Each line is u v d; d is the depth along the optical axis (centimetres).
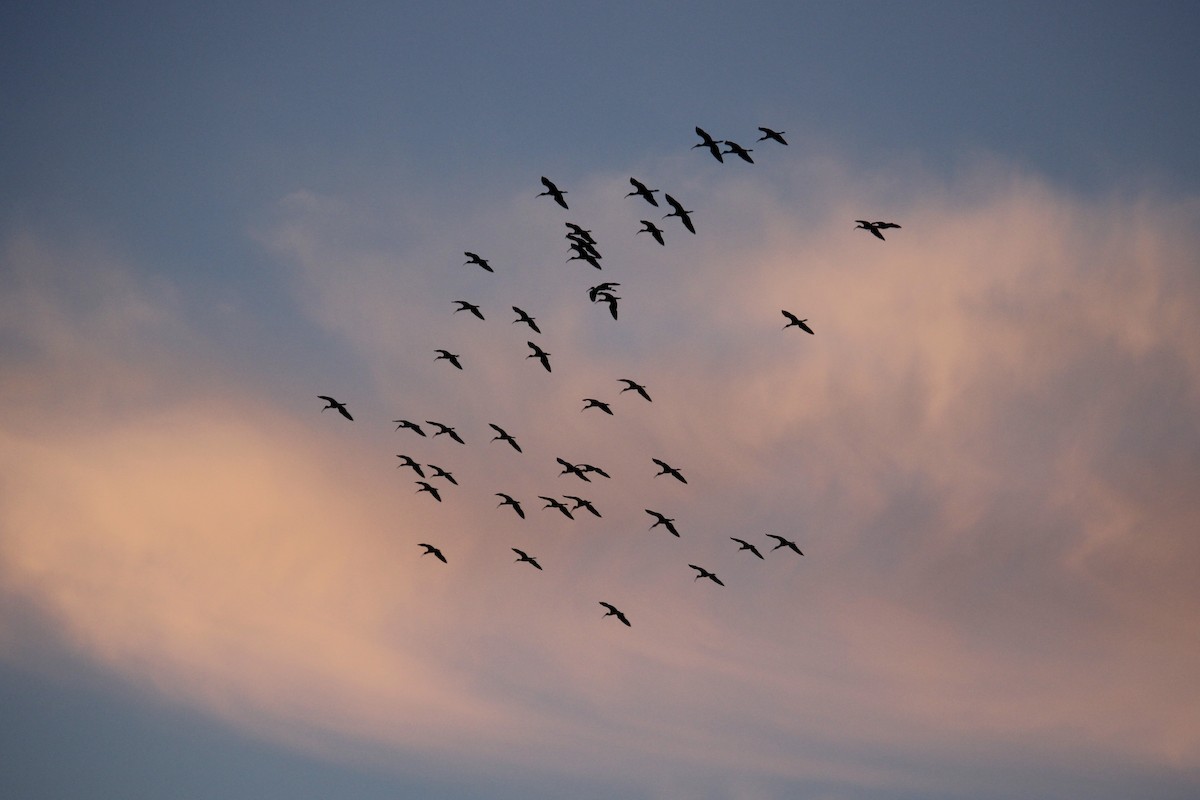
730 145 9044
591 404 10738
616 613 10906
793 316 9931
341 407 10394
